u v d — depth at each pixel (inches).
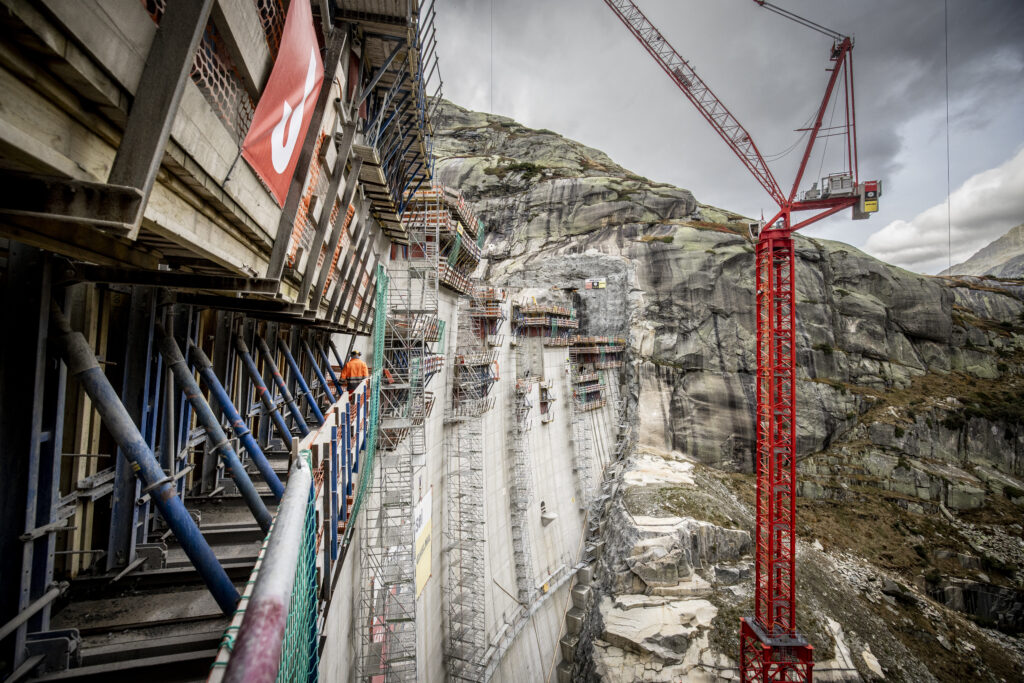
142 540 350.6
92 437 323.3
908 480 2684.5
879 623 1910.7
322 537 399.9
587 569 2124.8
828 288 3371.1
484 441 1565.0
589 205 3794.3
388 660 771.4
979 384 3351.4
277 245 293.4
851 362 3189.0
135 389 335.9
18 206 123.2
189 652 262.2
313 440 322.3
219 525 401.7
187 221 189.6
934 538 2415.1
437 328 1205.7
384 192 674.2
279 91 218.1
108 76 124.6
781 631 1476.4
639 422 2920.8
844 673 1552.7
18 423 227.8
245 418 576.4
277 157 247.9
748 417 2812.5
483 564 1336.1
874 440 2881.4
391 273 1218.6
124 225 130.2
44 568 249.6
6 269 223.8
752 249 3102.9
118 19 118.7
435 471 1240.8
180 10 134.5
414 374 981.8
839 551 2290.8
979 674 1793.8
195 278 277.4
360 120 618.2
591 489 2428.6
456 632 1200.8
